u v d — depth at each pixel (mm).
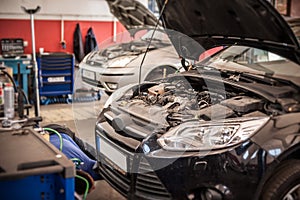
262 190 2236
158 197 2363
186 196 2262
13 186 1719
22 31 7055
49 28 7289
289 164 2285
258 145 2166
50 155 1874
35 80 4340
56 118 5402
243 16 2670
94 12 7562
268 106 2402
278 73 2828
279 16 2340
